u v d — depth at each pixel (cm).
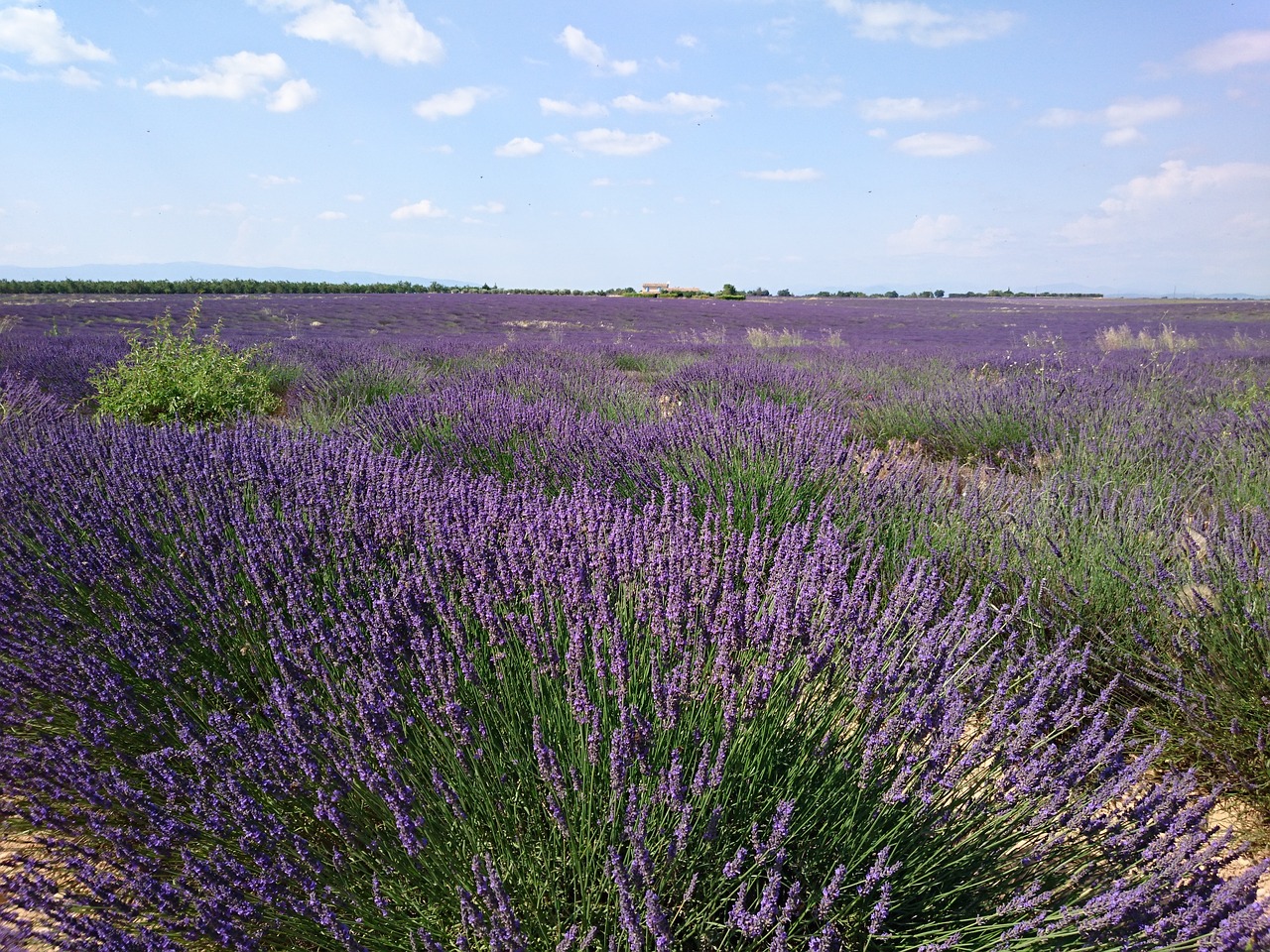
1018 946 142
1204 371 936
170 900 142
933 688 186
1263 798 220
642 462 423
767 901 134
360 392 822
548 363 1086
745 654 190
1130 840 159
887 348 1574
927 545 320
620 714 168
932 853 162
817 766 171
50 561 265
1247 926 133
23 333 1459
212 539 270
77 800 169
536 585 225
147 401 704
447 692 178
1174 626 269
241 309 2595
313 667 192
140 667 201
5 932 139
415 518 278
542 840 161
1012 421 618
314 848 166
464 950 138
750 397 672
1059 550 302
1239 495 374
